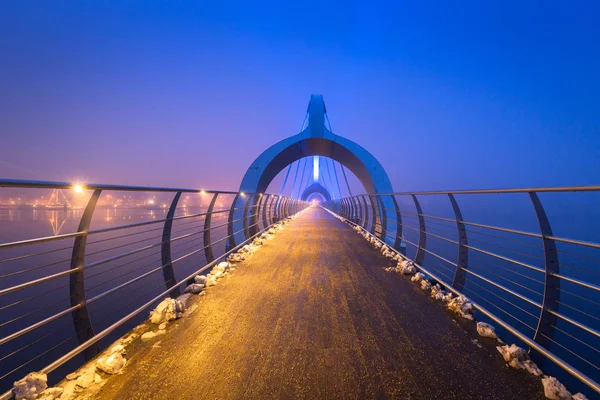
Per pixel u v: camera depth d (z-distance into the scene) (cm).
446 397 217
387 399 214
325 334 311
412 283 496
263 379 235
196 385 228
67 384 224
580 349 1277
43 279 224
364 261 671
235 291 452
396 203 748
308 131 1952
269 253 770
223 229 3856
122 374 241
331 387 226
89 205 271
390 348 283
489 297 1470
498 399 216
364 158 1886
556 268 254
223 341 296
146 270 2222
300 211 3584
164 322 335
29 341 1248
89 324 276
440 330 322
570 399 211
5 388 933
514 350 258
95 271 2227
